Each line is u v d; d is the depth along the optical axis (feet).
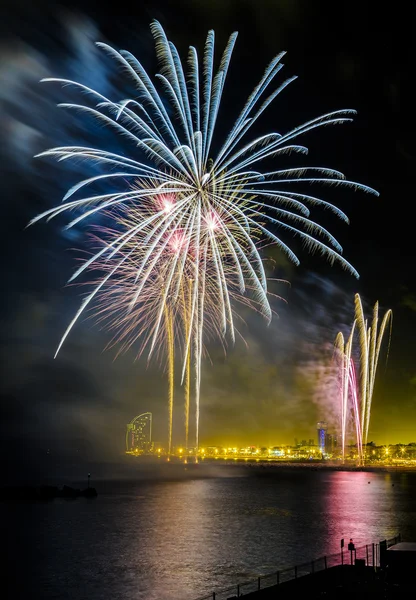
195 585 146.92
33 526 262.88
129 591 142.20
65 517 298.56
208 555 186.91
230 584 147.13
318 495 459.32
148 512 323.57
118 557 185.16
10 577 157.89
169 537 227.81
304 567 161.79
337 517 295.48
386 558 103.71
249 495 460.55
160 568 167.94
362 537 221.87
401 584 98.22
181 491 507.30
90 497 423.64
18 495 407.03
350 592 91.86
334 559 168.55
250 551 193.57
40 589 145.38
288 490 523.29
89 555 189.06
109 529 252.01
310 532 238.68
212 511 329.52
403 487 573.33
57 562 177.88
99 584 149.69
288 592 99.91
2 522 277.85
